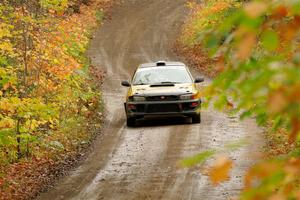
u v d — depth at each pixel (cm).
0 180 2684
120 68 7438
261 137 3209
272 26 429
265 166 441
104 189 2530
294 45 486
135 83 4081
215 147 3173
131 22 10638
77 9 10269
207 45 477
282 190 430
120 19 10900
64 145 3450
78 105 4534
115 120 4334
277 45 409
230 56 534
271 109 401
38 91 3531
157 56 8212
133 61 7900
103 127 4084
